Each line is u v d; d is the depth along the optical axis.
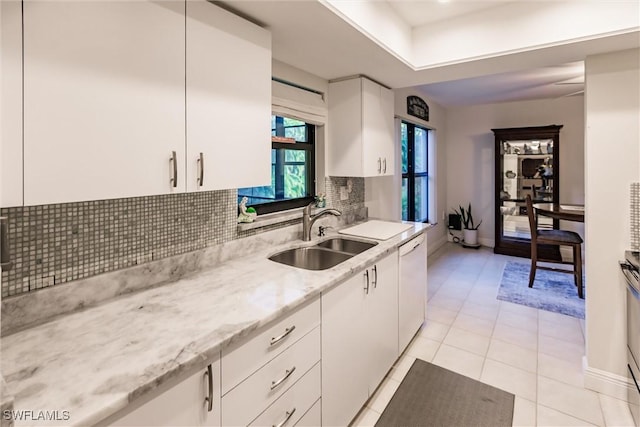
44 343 0.96
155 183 1.15
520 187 5.20
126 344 0.95
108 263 1.30
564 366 2.30
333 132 2.61
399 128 3.90
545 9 1.90
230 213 1.84
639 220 1.91
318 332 1.46
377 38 1.87
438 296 3.59
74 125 0.94
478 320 3.01
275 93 2.11
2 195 0.82
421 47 2.30
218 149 1.36
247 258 1.86
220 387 1.01
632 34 1.71
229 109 1.40
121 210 1.34
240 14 1.51
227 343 0.99
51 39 0.89
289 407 1.30
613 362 2.00
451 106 5.66
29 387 0.76
